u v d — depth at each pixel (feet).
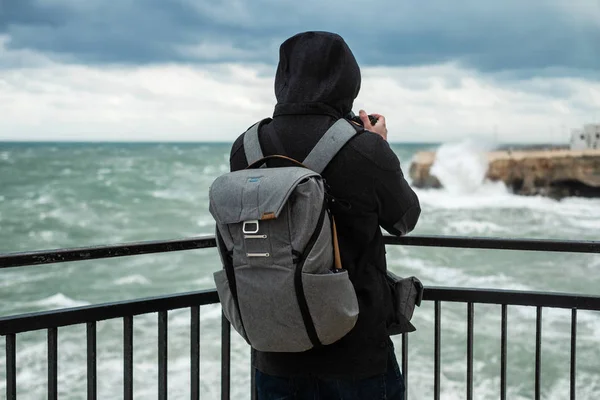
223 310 5.93
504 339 7.45
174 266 53.06
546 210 108.88
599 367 27.22
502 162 134.82
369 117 6.30
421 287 6.09
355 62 5.83
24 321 6.37
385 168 5.44
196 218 99.91
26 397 25.13
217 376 26.55
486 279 46.91
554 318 32.63
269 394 5.94
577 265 49.90
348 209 5.41
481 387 26.05
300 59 5.76
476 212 105.60
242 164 6.03
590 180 126.52
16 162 277.85
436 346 7.58
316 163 5.44
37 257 6.30
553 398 25.13
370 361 5.56
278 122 5.82
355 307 5.34
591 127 206.90
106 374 26.84
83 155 365.40
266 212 5.03
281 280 5.10
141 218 99.96
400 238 7.55
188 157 346.95
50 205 117.29
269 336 5.37
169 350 28.99
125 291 46.34
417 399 24.77
